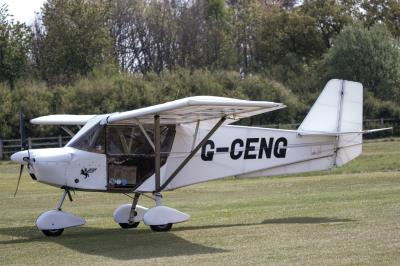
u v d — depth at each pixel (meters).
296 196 32.38
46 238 22.31
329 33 109.56
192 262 17.36
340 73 94.00
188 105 20.06
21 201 34.78
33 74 88.88
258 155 25.28
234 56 107.56
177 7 110.38
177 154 23.81
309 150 26.02
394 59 93.75
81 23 91.00
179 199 34.19
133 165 23.08
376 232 20.03
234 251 18.56
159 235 21.95
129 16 106.62
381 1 112.31
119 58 105.75
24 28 87.44
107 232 23.45
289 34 109.38
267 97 86.38
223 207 29.59
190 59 105.69
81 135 22.84
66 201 34.53
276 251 18.09
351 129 26.59
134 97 79.94
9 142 70.50
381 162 50.31
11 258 19.11
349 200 28.80
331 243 18.80
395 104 90.62
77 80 85.19
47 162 22.03
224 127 24.75
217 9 118.12
